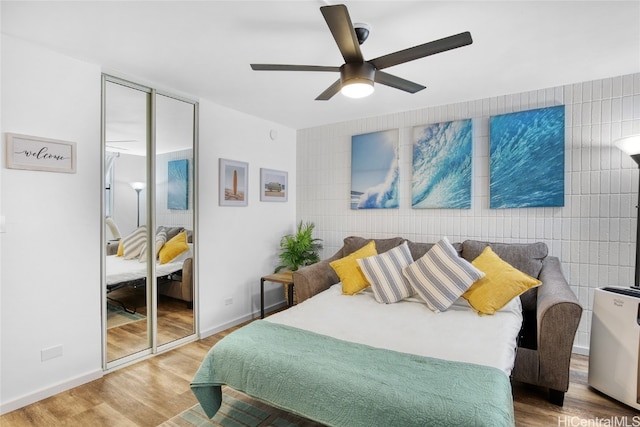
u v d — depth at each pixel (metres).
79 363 2.41
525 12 1.83
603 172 2.79
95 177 2.51
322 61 2.45
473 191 3.33
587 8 1.80
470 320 2.25
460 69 2.59
